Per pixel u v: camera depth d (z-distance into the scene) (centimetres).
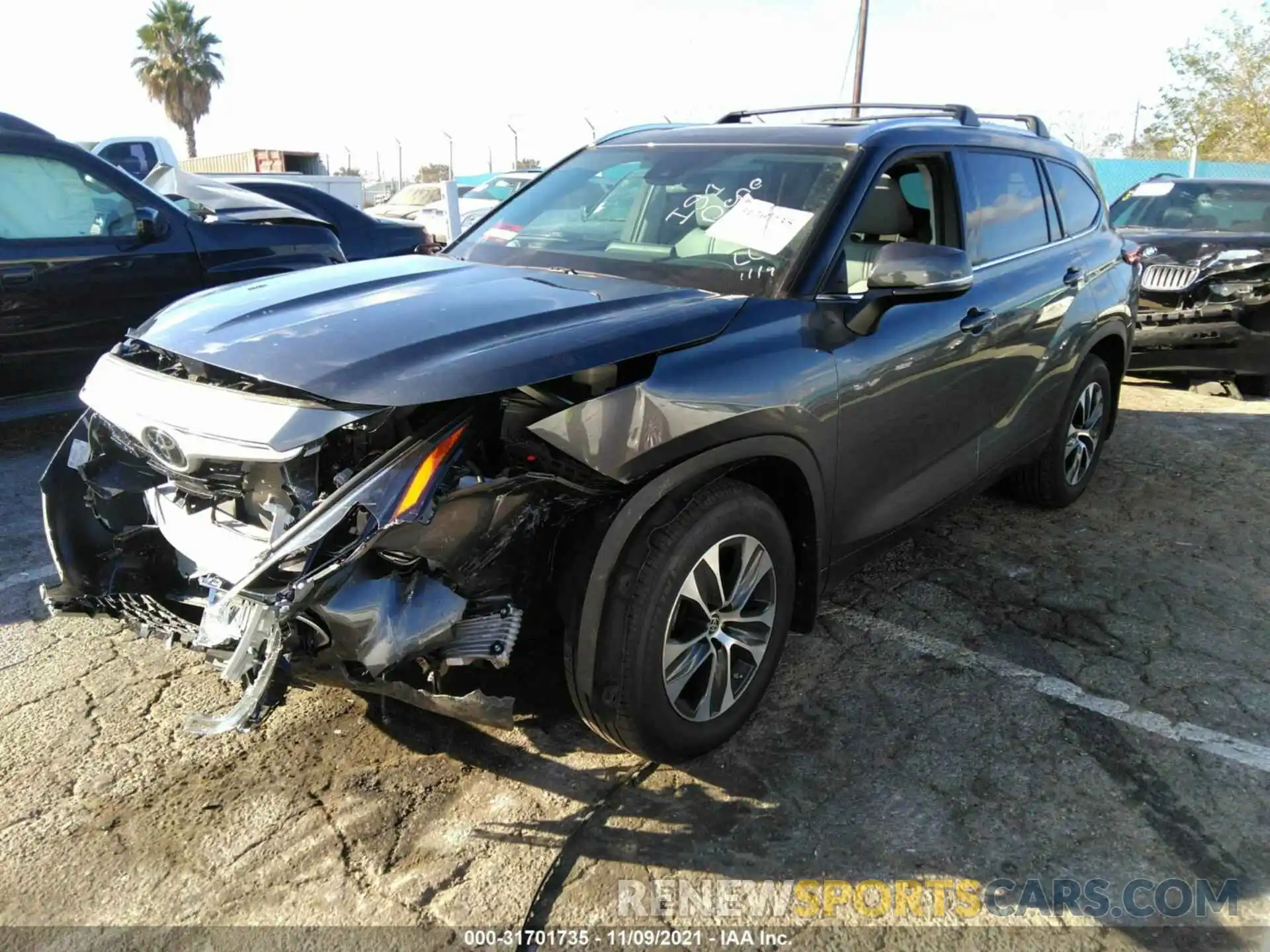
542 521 238
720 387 254
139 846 243
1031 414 427
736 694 283
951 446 365
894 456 329
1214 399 781
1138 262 531
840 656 347
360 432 228
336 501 212
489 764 279
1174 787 278
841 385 290
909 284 287
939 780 278
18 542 432
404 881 234
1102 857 249
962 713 312
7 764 273
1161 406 754
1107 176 2272
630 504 240
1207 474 573
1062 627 373
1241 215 860
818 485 291
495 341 240
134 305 579
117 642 343
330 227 700
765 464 280
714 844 250
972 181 381
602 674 244
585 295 283
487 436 233
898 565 430
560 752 286
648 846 248
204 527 251
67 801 259
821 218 310
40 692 310
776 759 286
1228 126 2922
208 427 231
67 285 548
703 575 259
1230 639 366
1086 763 288
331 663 220
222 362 241
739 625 280
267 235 645
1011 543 459
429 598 221
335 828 251
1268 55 2834
